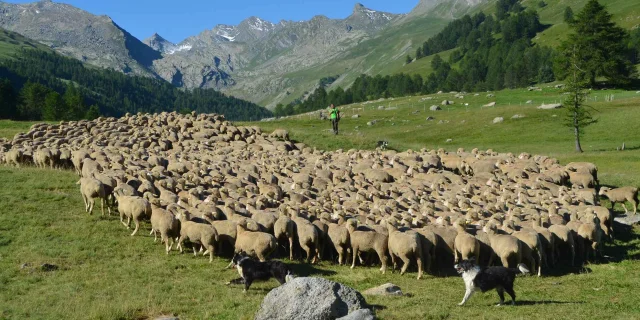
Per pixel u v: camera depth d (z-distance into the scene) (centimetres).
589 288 2123
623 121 8856
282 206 2662
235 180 3356
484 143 8900
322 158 4466
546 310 1780
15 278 2119
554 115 10019
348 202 2991
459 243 2333
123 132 5081
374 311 1700
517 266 2314
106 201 3058
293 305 1556
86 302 1880
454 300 1936
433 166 4428
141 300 1897
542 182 3650
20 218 2831
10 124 6756
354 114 13650
